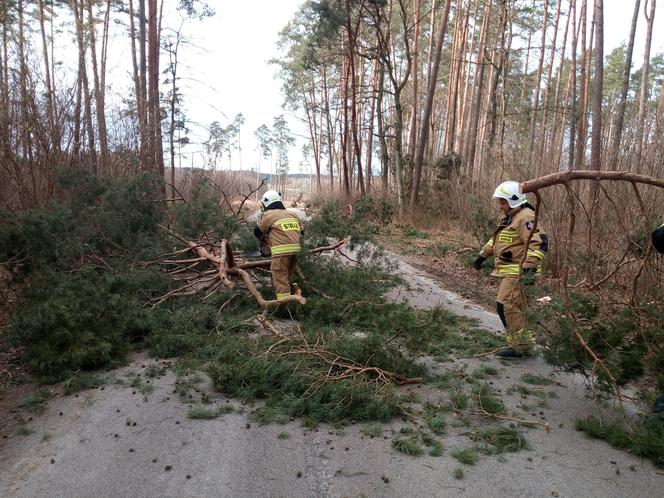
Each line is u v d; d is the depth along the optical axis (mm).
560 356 4363
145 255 7539
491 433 3961
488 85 35469
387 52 22750
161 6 20422
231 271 7352
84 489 3230
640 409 4438
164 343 5730
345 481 3328
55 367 5047
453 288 9961
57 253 6484
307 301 6980
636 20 17172
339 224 8438
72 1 21141
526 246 4730
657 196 7871
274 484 3291
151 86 16594
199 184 9344
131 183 8094
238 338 5867
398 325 5387
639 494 3217
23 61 8727
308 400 4363
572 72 24375
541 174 10430
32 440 3881
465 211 15180
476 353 5934
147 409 4406
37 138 8727
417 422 4219
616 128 10148
